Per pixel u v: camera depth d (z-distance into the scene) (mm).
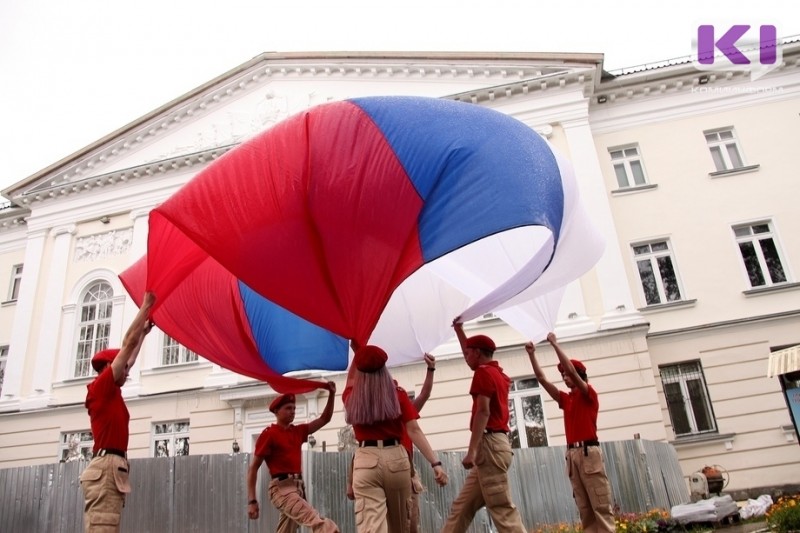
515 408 14578
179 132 20453
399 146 4488
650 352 15180
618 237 16438
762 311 15133
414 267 4457
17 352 18953
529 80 17344
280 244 4344
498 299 5383
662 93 17641
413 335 6375
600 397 14172
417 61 18797
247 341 6051
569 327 14867
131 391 17391
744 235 16172
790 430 13875
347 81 19609
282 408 5750
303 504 5367
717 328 15016
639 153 17438
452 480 9617
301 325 6301
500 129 4652
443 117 4664
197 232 4164
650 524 8617
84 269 19578
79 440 17500
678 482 12562
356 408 4195
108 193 20297
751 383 14469
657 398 13859
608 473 10594
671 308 15516
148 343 18047
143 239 19297
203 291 5707
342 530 8211
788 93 16984
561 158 5180
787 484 13555
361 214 4379
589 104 17906
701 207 16391
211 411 16609
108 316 19000
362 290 4480
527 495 9984
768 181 16297
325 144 4434
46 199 20812
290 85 20000
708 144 17156
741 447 14008
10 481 8375
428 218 4441
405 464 4195
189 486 8047
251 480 5562
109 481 4285
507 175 4332
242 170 4402
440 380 15109
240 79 20281
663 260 16344
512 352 14859
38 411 17859
